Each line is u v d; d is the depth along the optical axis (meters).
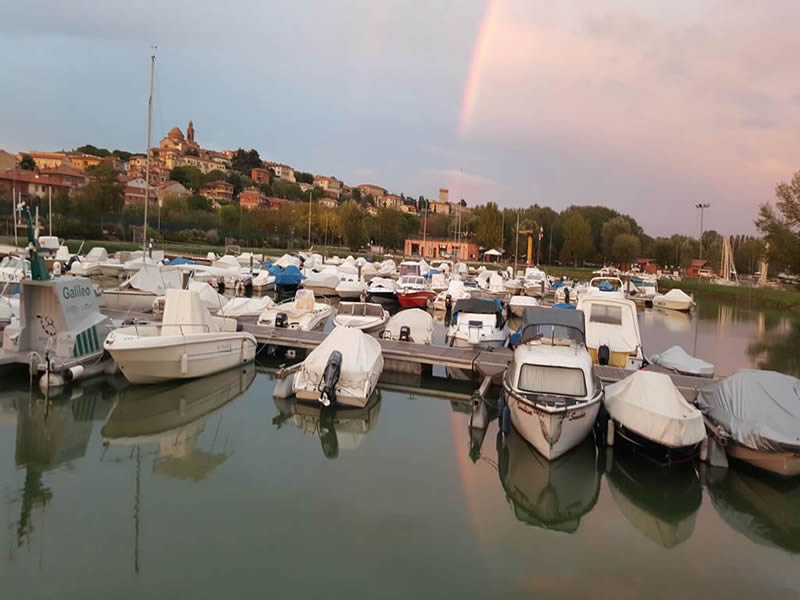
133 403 13.33
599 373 14.41
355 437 11.84
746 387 11.22
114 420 12.32
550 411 9.96
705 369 15.48
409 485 9.63
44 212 62.38
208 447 11.05
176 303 14.73
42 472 9.72
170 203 84.94
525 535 8.25
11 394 13.38
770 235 52.56
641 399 10.77
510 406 11.20
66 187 80.38
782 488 10.20
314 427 12.38
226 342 15.36
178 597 6.49
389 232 95.81
